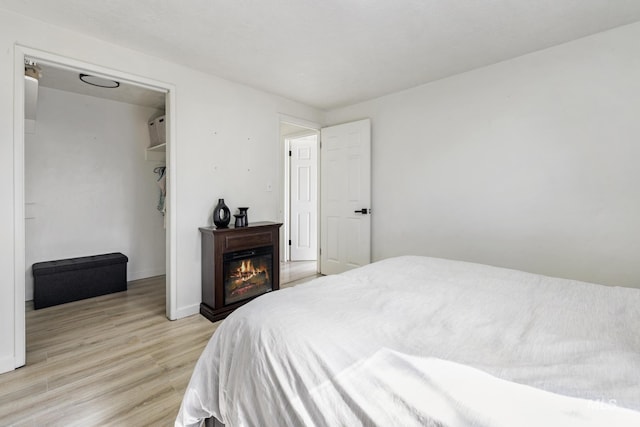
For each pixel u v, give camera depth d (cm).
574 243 224
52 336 234
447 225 293
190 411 115
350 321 99
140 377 182
